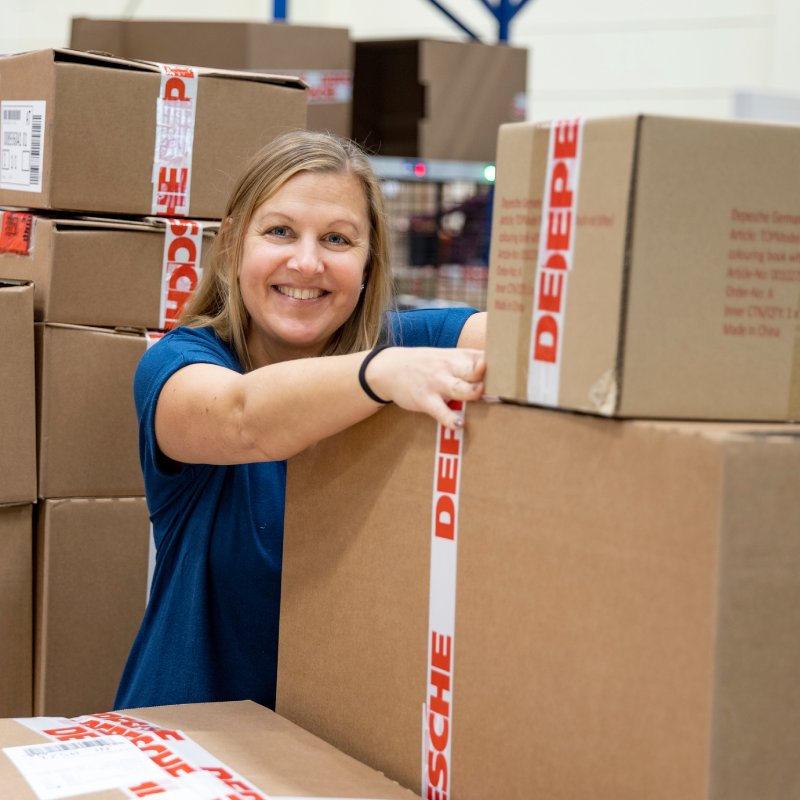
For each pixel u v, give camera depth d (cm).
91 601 177
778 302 86
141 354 176
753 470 76
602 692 84
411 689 103
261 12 563
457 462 98
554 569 88
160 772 98
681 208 81
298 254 143
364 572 109
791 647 79
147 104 174
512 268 92
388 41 346
